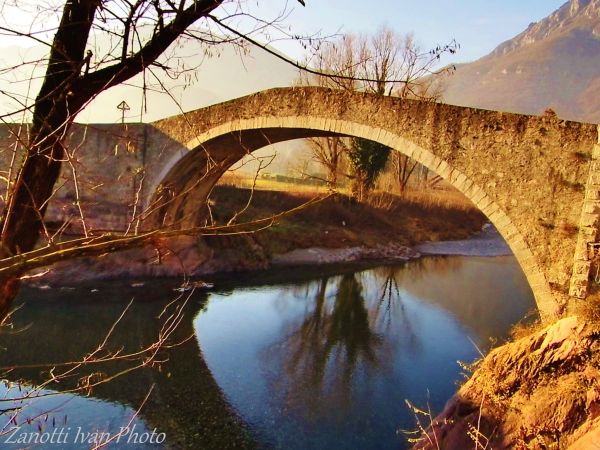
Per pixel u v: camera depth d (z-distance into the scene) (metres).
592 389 6.96
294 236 26.31
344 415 10.73
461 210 39.69
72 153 2.24
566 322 8.00
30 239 2.06
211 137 16.61
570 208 9.55
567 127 9.53
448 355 14.30
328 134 15.00
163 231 1.76
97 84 2.10
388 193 35.88
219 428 10.09
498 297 20.75
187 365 12.82
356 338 15.52
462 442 7.90
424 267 26.33
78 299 16.67
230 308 17.52
